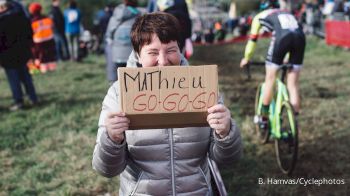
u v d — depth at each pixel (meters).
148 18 1.82
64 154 4.89
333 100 6.44
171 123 1.69
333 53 10.65
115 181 4.18
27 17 6.56
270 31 4.41
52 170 4.50
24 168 4.66
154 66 1.78
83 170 4.47
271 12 4.40
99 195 3.98
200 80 1.64
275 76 4.47
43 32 10.25
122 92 1.62
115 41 5.96
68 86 8.62
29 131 5.77
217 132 1.72
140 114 1.64
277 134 4.32
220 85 7.87
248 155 4.66
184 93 1.64
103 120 1.84
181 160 1.87
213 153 1.87
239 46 13.52
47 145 5.20
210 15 27.34
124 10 5.89
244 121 5.67
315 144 4.84
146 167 1.87
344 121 5.50
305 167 4.31
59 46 12.14
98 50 14.83
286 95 4.24
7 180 4.35
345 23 10.90
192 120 1.69
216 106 1.64
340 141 4.89
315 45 12.02
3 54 6.53
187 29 5.61
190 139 1.85
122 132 1.67
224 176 4.21
